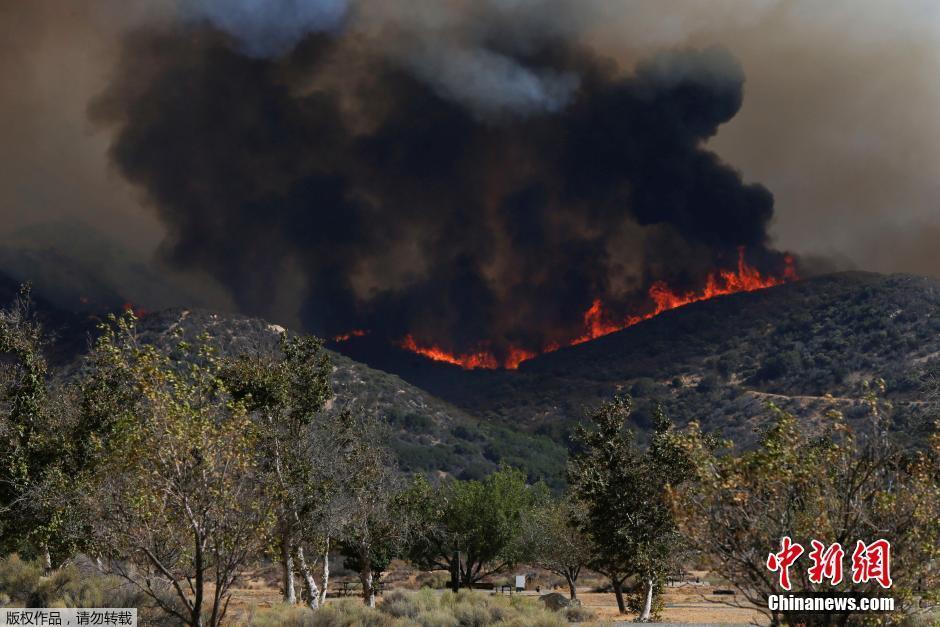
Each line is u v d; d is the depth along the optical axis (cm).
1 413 6297
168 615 4975
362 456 8825
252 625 5662
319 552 7894
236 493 3653
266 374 7650
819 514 3000
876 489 3042
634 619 7850
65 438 5875
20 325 6725
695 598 10731
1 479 5966
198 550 3541
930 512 2955
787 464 3069
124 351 3769
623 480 7900
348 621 6131
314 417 8238
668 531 7531
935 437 3038
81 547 5506
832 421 3178
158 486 3500
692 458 3200
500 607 7038
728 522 3088
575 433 8469
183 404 3631
